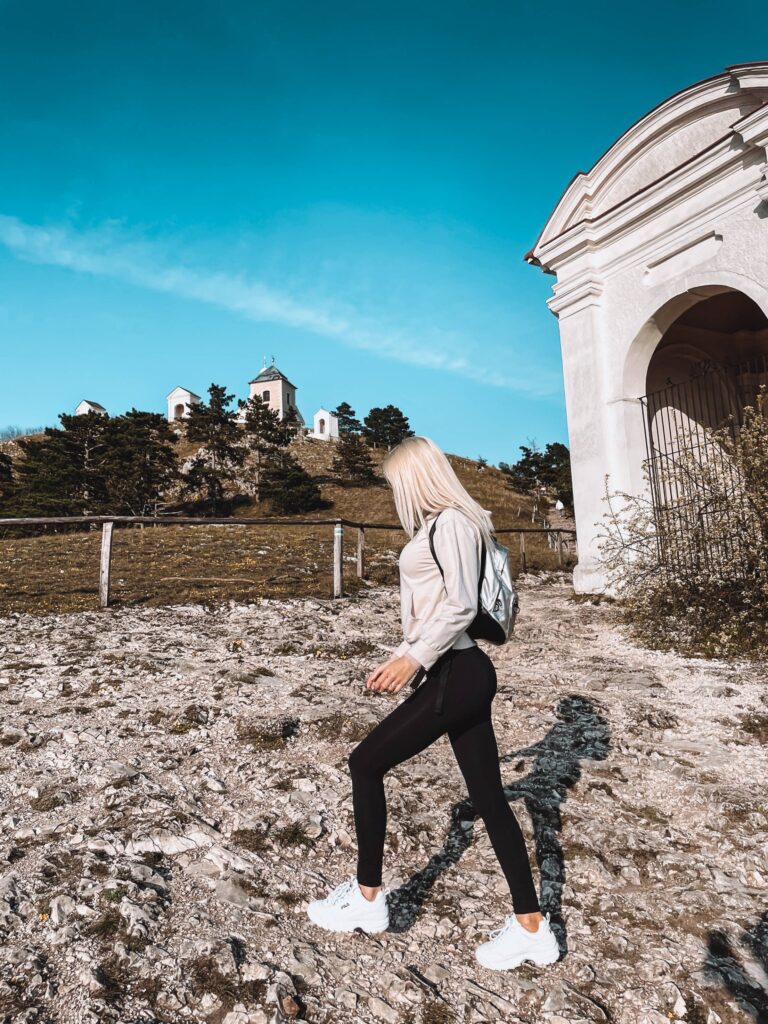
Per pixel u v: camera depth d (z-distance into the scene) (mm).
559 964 2348
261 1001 2092
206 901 2654
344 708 4898
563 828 3295
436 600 2230
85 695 5199
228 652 6625
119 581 11555
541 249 10672
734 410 11734
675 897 2758
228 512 53000
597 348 10117
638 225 9609
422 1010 2100
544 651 6977
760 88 8008
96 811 3373
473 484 58656
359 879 2436
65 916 2496
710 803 3531
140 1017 2018
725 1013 2123
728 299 10914
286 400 97062
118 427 52844
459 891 2785
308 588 10883
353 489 59125
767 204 8156
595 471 10055
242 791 3686
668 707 5113
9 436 79938
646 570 8148
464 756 2281
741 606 6914
